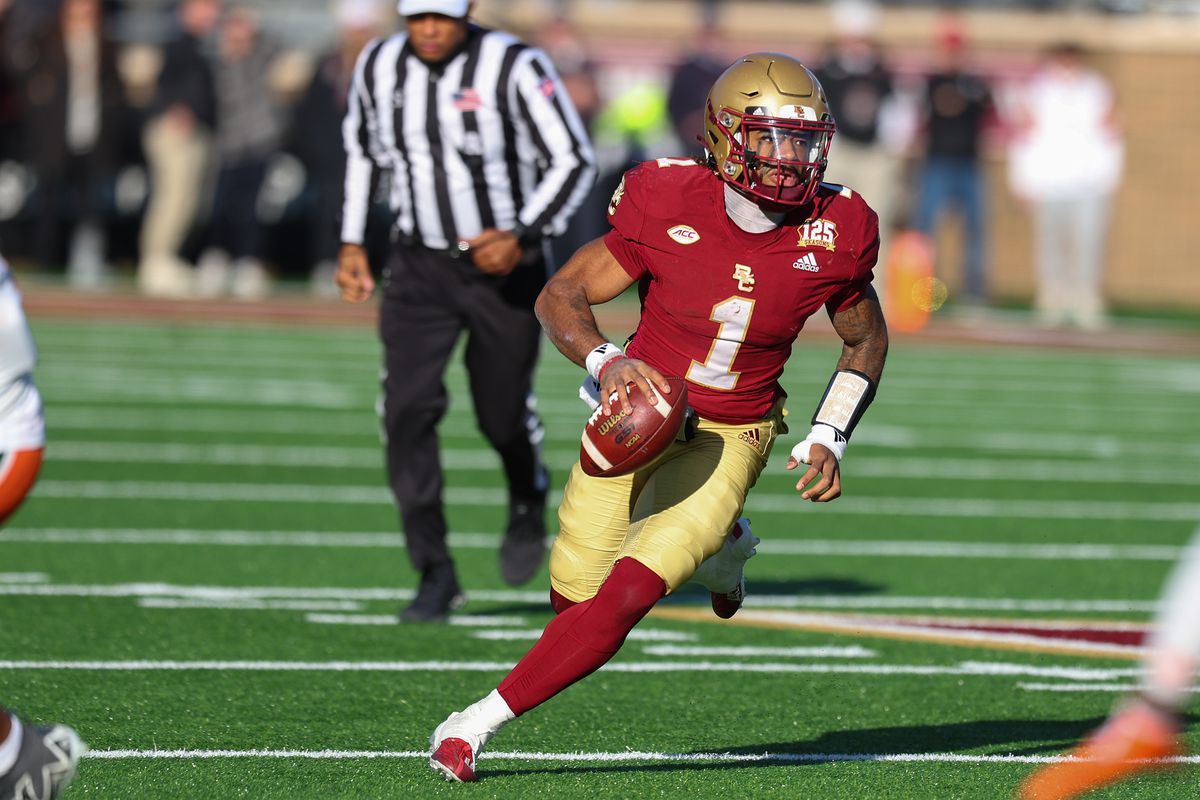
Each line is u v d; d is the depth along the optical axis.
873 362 16.34
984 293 65.19
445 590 23.25
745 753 17.36
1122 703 19.72
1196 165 75.88
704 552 15.56
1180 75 75.62
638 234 15.94
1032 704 19.59
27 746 12.95
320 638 21.97
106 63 62.03
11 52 62.41
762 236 15.84
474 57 22.33
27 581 24.69
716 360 15.98
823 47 74.94
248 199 62.62
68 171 63.72
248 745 17.17
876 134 59.84
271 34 71.06
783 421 16.69
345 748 17.14
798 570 27.05
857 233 16.03
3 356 13.31
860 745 17.75
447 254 22.55
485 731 15.77
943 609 24.56
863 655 21.80
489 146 22.42
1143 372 55.38
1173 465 38.44
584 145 22.48
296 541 28.25
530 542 24.52
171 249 62.41
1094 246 64.38
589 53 73.81
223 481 33.28
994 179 76.06
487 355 22.91
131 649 21.05
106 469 34.00
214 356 51.34
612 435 15.17
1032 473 36.88
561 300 15.84
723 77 15.80
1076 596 25.58
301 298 62.31
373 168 23.20
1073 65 63.28
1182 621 11.83
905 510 32.47
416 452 22.89
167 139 61.19
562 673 15.51
